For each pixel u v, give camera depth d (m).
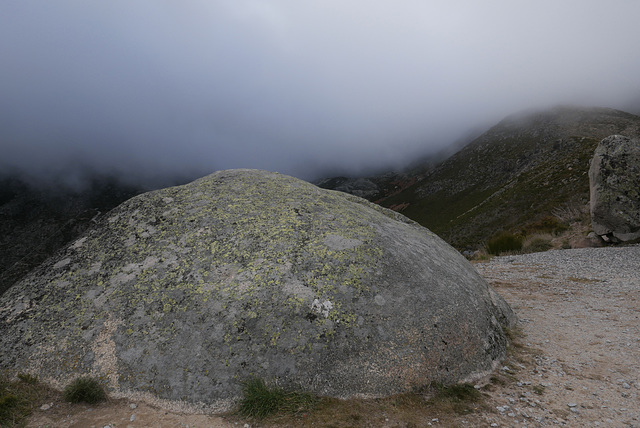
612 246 18.11
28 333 4.48
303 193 6.80
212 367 4.12
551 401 4.38
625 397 4.46
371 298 4.80
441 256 6.62
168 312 4.53
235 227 5.62
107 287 4.91
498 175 131.38
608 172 18.77
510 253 20.72
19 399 3.87
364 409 4.03
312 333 4.35
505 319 6.70
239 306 4.49
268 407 3.88
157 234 5.64
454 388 4.51
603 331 6.76
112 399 4.01
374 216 6.91
